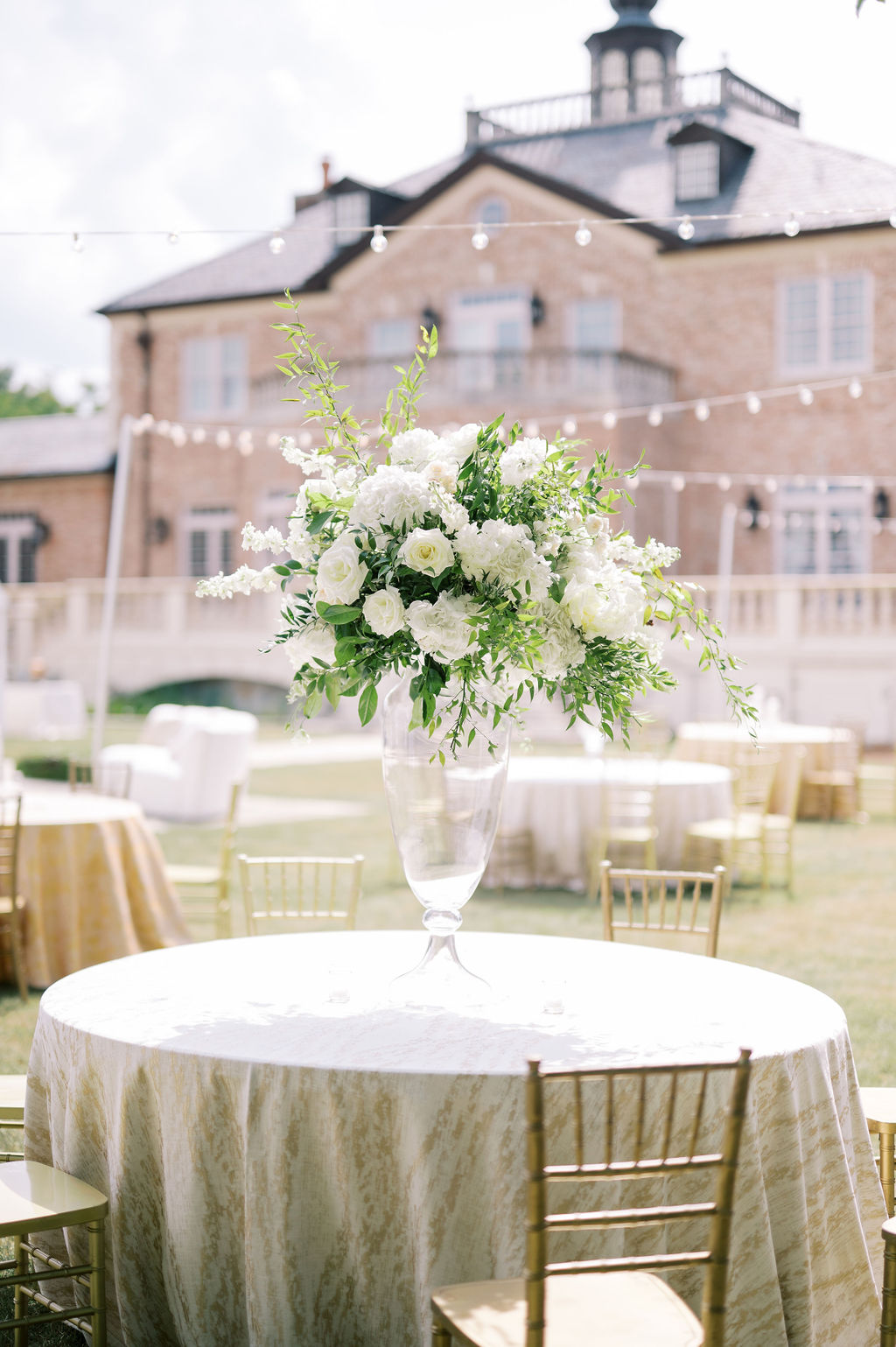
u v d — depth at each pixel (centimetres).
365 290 2519
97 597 2617
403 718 300
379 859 1020
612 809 932
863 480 1752
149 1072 268
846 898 909
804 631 2005
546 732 1938
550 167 2544
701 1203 262
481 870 309
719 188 2295
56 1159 304
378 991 315
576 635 293
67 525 2797
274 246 536
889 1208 337
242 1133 257
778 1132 268
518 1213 250
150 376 2738
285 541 304
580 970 342
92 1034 281
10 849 645
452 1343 241
